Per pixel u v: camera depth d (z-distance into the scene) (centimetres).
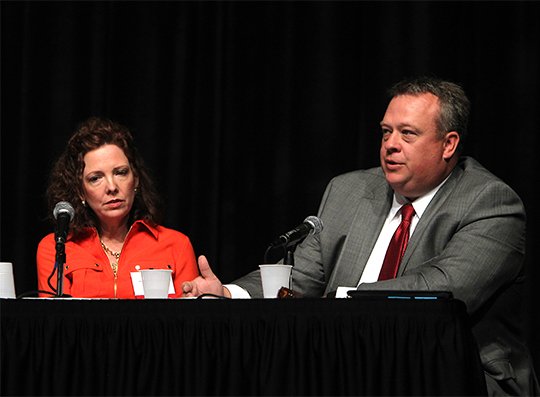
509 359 701
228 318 522
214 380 520
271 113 1034
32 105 1045
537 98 988
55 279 789
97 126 812
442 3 1009
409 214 746
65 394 521
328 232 788
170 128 1045
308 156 1025
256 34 1045
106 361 523
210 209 1027
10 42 1060
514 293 721
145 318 525
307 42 1034
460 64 1009
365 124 1015
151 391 520
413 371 509
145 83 1051
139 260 806
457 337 508
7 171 1044
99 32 1062
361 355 514
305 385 513
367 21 1026
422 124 724
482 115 995
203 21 1049
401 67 1010
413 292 532
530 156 982
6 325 527
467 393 508
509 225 710
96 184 793
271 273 630
